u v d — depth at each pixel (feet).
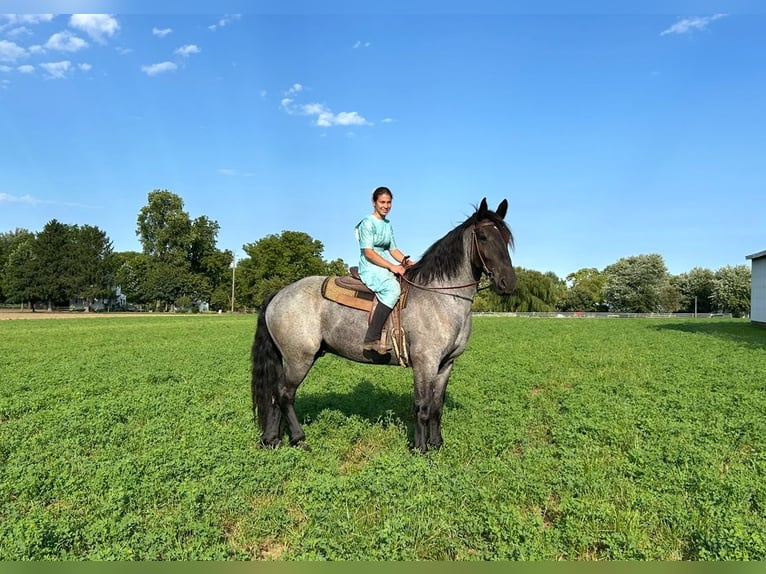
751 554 13.89
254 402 23.86
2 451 23.68
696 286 337.11
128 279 297.12
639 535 15.19
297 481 18.76
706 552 14.05
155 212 295.69
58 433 25.89
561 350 65.57
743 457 22.49
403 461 20.10
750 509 17.34
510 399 33.78
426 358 21.40
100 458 22.03
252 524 16.07
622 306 322.14
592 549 15.17
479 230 21.20
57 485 19.10
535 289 249.75
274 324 23.31
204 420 28.25
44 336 96.84
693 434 25.09
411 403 31.91
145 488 18.11
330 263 334.03
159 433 25.70
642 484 19.07
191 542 14.89
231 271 317.01
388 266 21.76
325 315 22.77
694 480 18.76
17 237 356.59
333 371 45.93
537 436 25.72
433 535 15.02
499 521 15.61
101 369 49.39
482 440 23.72
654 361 53.98
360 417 28.22
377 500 17.06
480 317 200.34
